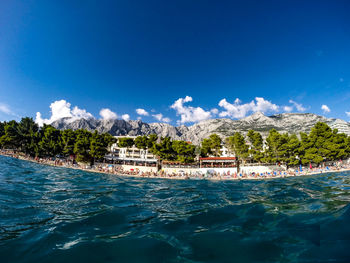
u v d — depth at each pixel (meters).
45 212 11.33
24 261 6.15
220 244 7.45
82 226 9.42
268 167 57.88
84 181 26.84
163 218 10.92
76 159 59.62
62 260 6.25
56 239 7.86
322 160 51.59
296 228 8.64
